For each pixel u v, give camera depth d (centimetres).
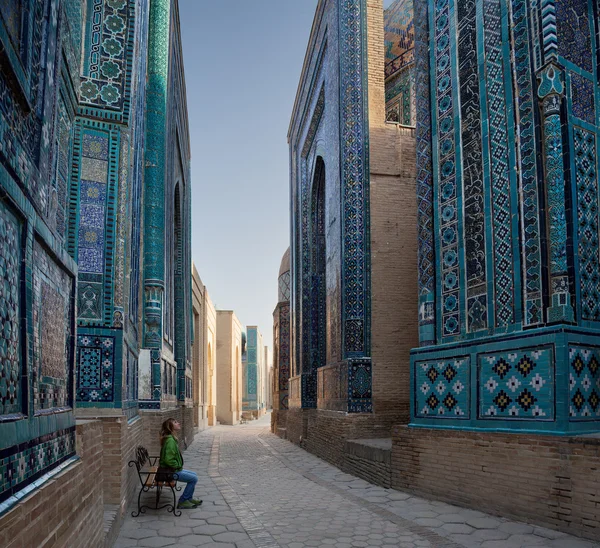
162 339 805
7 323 164
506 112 511
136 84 580
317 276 1275
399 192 909
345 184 908
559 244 450
